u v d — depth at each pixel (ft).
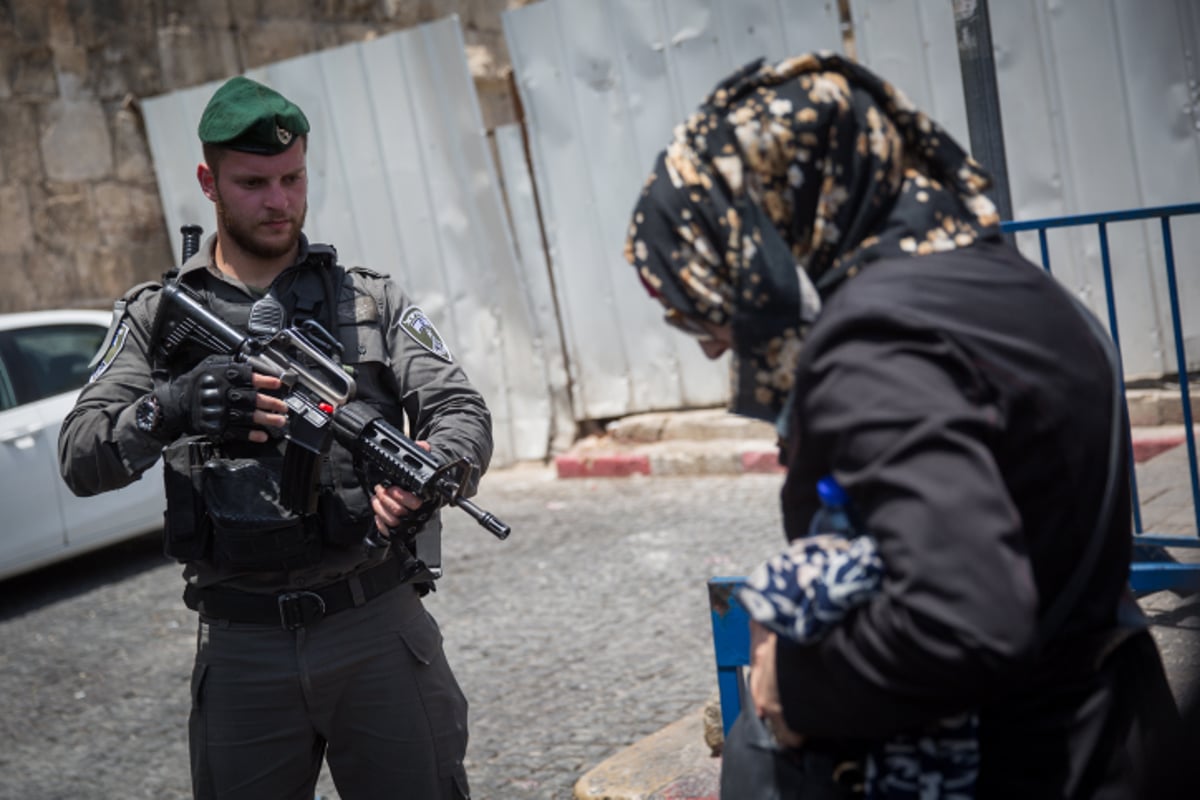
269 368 7.32
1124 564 4.33
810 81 4.30
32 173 27.91
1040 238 10.75
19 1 27.66
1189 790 4.39
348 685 7.63
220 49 30.99
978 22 12.05
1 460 20.20
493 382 26.84
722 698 8.11
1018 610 3.58
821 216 4.26
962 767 4.16
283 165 7.62
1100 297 20.80
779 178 4.28
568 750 12.77
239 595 7.53
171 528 7.52
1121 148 20.30
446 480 7.20
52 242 28.22
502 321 26.53
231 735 7.59
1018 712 4.20
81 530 21.11
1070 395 4.03
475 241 26.40
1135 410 19.24
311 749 7.77
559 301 25.90
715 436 24.59
